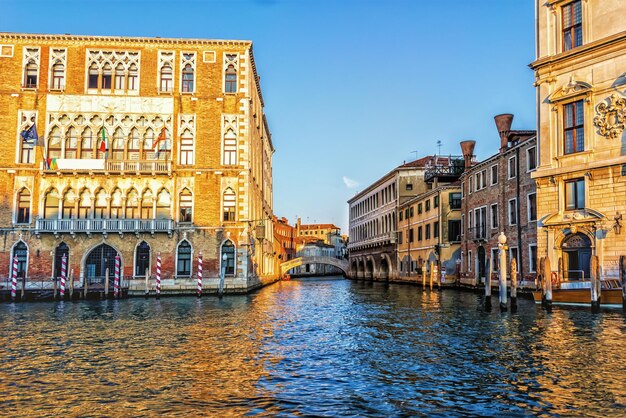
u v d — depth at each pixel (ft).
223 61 108.27
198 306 82.33
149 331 55.01
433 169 165.58
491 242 111.04
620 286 67.62
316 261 246.68
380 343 47.52
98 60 106.01
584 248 76.43
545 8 82.58
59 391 32.07
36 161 102.99
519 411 27.91
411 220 171.73
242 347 45.88
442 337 50.14
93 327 57.93
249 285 109.50
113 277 103.14
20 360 40.50
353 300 97.60
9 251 101.04
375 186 219.82
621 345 43.83
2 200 101.76
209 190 105.70
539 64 82.23
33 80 105.09
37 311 75.05
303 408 28.71
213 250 104.63
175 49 107.65
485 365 37.91
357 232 255.29
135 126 105.81
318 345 46.80
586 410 27.86
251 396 30.96
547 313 64.69
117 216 103.86
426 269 153.99
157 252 103.65
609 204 72.49
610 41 72.90
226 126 107.34
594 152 74.79
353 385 33.22
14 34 103.60
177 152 105.81
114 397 30.83
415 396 30.73
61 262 101.55
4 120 103.24
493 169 111.34
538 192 82.64
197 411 28.27
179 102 106.83
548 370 35.99
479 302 87.97
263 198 155.33
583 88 76.33
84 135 105.19
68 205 103.50
